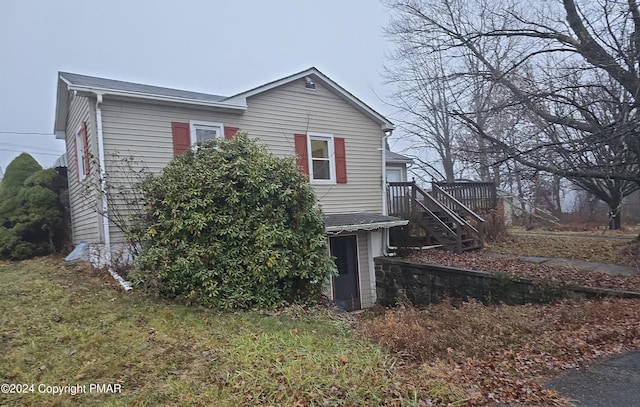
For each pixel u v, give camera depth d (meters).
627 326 4.93
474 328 5.23
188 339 4.53
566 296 6.94
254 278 6.57
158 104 8.62
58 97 10.59
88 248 8.78
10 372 3.36
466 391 3.45
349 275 11.24
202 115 9.26
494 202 14.48
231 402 3.06
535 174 8.93
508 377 3.80
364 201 11.92
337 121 11.49
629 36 7.65
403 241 11.52
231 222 6.66
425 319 5.83
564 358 4.22
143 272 6.21
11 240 10.26
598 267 8.87
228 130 9.60
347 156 11.65
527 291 7.51
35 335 4.15
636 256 9.52
